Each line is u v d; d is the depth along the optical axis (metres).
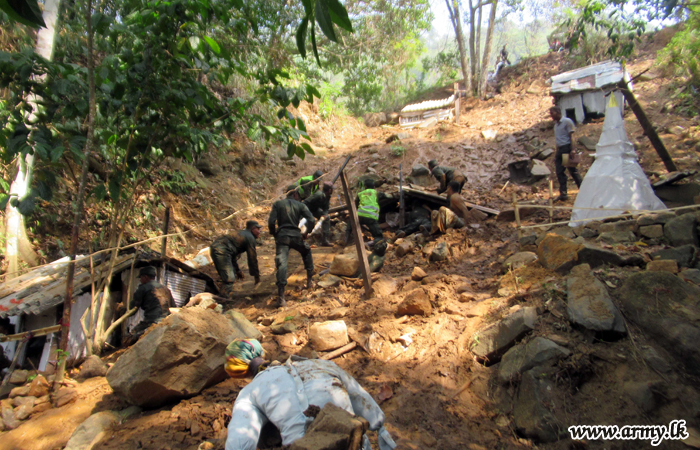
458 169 12.88
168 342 3.72
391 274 6.46
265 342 4.77
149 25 4.49
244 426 2.27
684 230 4.90
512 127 15.23
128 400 3.77
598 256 4.56
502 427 3.44
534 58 21.03
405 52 20.34
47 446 3.47
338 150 16.61
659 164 9.09
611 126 6.25
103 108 4.64
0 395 4.26
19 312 4.66
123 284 5.99
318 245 9.61
